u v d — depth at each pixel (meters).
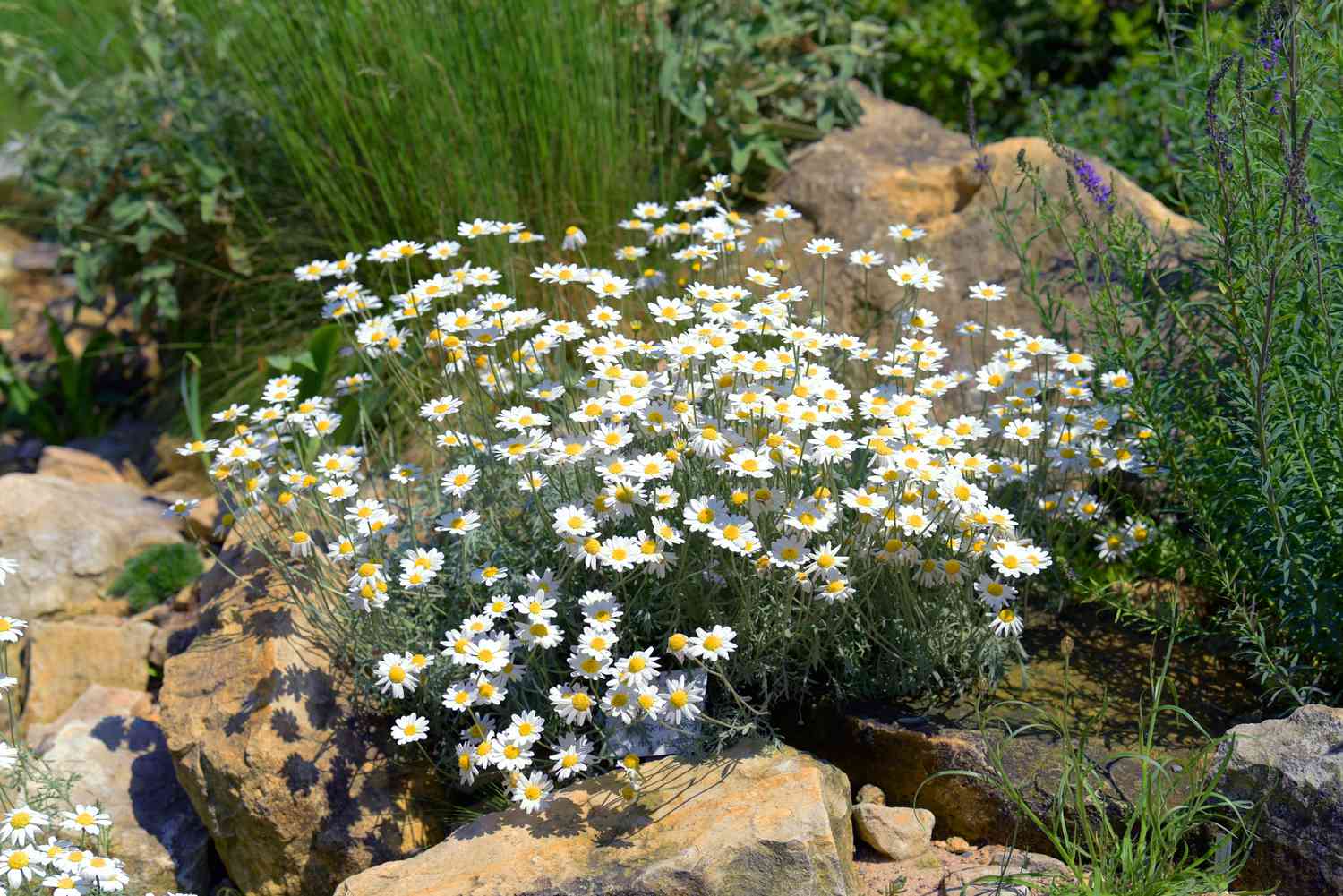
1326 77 1.13
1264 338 1.01
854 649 1.09
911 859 1.02
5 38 1.80
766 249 1.24
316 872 1.09
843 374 1.24
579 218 1.53
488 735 1.00
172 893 1.09
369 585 1.03
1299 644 1.08
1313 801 0.96
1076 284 1.40
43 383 1.83
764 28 1.63
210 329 1.71
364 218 1.57
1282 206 0.99
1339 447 1.05
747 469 1.01
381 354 1.20
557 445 1.06
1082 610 1.19
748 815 0.98
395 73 1.52
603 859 0.97
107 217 1.74
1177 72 1.28
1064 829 0.96
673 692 0.97
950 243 1.47
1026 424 1.13
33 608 1.41
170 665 1.18
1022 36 2.12
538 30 1.53
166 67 1.71
